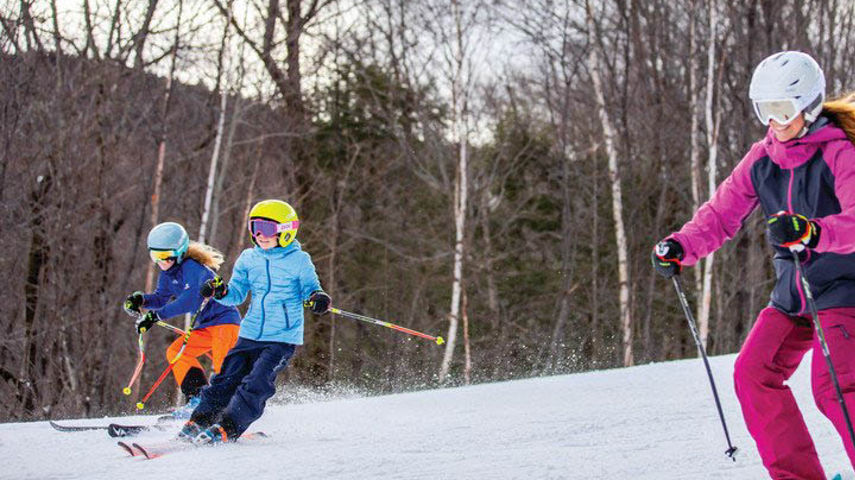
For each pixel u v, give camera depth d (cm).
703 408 470
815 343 267
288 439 452
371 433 454
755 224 2080
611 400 524
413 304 2189
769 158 278
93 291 1606
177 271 550
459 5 1902
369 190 2205
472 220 2170
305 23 2059
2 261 1530
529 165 2373
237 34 1858
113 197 1652
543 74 2278
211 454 404
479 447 392
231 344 565
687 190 2238
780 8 2089
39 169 1568
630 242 2236
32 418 1527
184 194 1998
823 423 396
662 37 2261
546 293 2328
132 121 1706
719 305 2133
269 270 468
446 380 1881
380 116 2139
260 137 1861
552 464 339
